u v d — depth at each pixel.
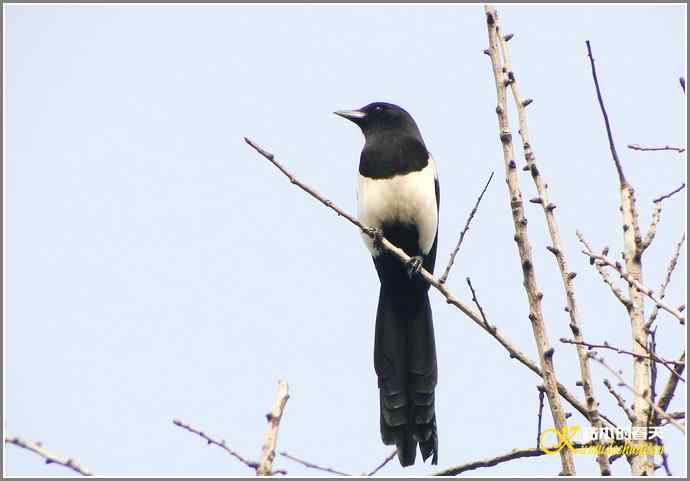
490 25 9.38
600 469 7.76
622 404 8.21
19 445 6.95
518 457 8.62
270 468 6.95
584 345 8.27
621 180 9.40
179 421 7.26
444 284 9.76
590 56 9.39
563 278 8.52
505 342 8.94
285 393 7.29
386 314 14.52
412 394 13.67
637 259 9.10
